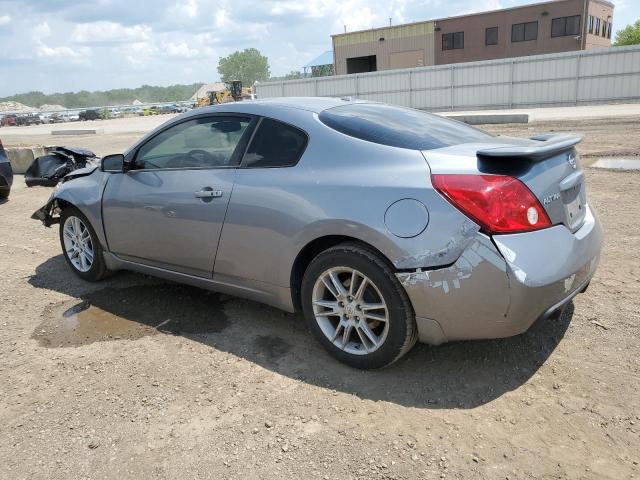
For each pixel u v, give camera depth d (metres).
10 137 28.23
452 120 3.75
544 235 2.63
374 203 2.78
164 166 3.88
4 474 2.42
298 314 3.90
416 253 2.65
